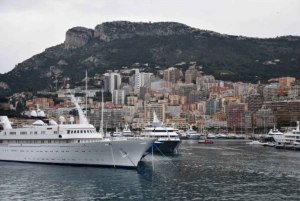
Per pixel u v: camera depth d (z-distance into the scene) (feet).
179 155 510.17
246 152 572.51
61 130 357.82
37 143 366.63
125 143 328.49
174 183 292.61
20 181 290.97
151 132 551.18
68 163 349.82
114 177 305.12
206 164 407.03
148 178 309.42
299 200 242.17
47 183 284.41
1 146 385.09
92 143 335.88
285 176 328.08
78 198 244.42
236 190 269.44
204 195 253.85
